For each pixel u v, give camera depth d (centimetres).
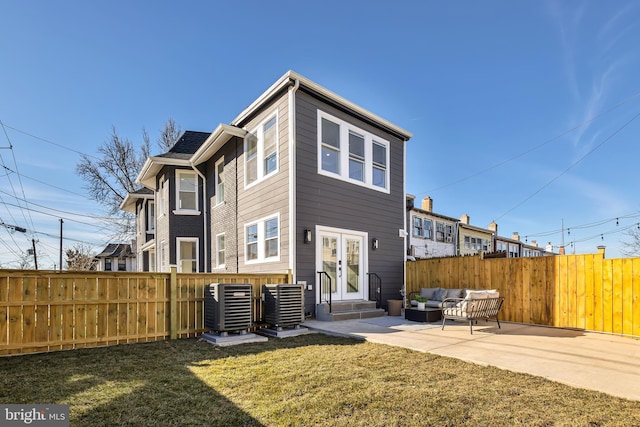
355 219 1010
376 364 467
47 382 391
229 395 354
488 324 831
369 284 1030
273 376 414
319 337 673
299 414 311
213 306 636
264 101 980
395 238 1138
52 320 547
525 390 372
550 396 355
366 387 378
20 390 365
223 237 1218
